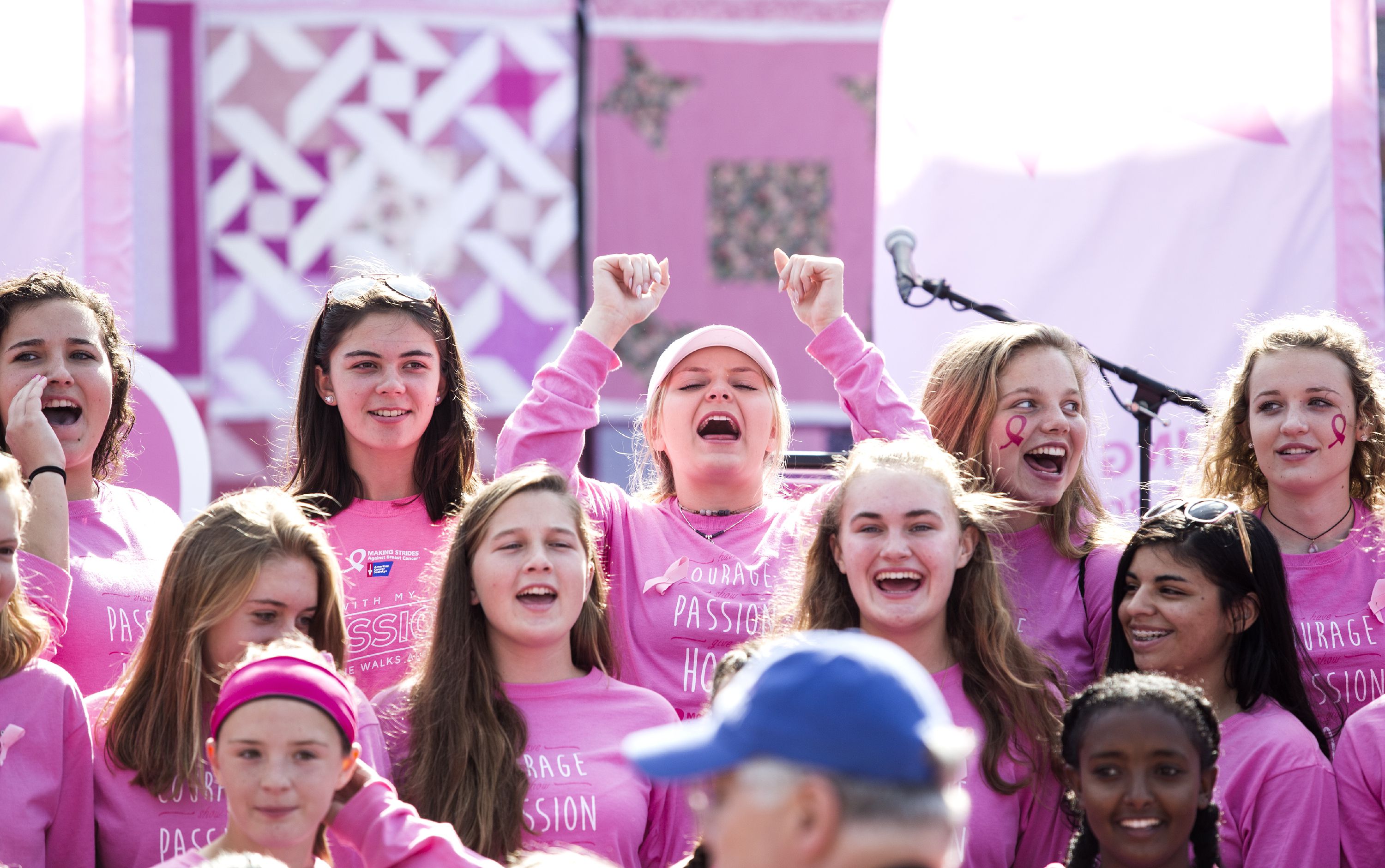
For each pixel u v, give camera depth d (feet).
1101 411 49.85
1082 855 30.58
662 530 40.04
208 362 76.89
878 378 42.14
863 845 14.90
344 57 77.51
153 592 37.11
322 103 77.51
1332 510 39.45
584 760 33.04
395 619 38.22
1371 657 37.35
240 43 77.15
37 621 32.04
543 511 34.45
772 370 41.98
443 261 77.87
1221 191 50.08
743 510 40.65
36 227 47.44
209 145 77.05
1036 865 33.88
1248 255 50.06
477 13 78.07
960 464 39.88
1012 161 50.83
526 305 78.33
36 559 34.35
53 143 47.60
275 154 77.41
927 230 51.31
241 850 27.58
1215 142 50.16
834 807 15.02
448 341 40.88
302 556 32.50
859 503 34.45
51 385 37.47
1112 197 50.44
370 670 37.73
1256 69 50.19
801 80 80.07
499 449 40.52
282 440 76.48
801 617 35.70
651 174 79.46
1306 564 38.68
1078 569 39.83
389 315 39.45
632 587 38.91
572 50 78.48
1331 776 32.91
